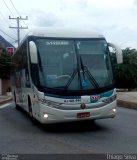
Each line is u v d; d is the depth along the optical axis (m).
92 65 12.80
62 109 12.20
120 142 10.69
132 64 46.00
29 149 9.89
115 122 14.99
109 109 12.68
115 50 13.38
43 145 10.44
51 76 12.47
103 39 13.31
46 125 14.40
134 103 21.53
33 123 14.77
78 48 12.91
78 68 12.63
